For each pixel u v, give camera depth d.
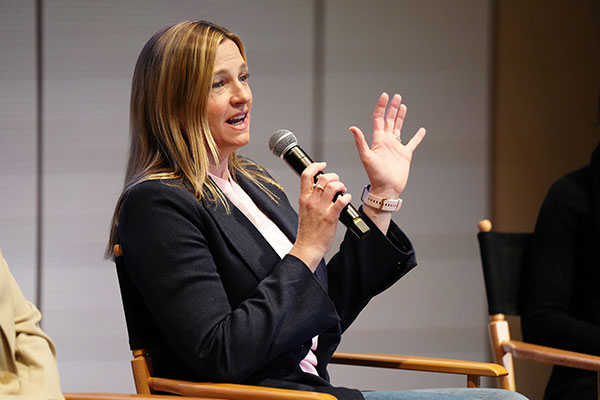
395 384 13.91
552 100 13.91
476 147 13.95
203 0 13.82
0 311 5.57
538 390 13.78
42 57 13.84
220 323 6.29
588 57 13.87
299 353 6.91
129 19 13.84
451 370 7.41
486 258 9.60
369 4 13.87
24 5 13.80
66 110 13.86
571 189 9.85
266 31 13.84
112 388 13.89
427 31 13.91
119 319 13.92
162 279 6.39
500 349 9.16
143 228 6.51
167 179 6.75
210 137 6.84
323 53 13.86
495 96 13.96
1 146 13.80
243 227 6.90
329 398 5.76
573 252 9.70
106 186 13.88
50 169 13.85
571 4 13.88
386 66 13.90
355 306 7.70
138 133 7.05
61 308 13.85
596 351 8.91
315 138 13.83
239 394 6.03
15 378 5.52
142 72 7.01
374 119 7.64
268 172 8.34
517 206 13.92
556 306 9.41
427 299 13.93
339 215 6.67
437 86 13.91
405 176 7.53
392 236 7.75
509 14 13.94
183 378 6.71
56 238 13.86
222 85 6.95
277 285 6.40
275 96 13.81
